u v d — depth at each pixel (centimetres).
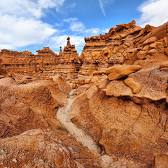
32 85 2717
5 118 2092
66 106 2911
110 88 2261
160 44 2773
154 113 1795
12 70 6506
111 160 1600
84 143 1931
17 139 1423
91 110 2367
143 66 2525
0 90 2505
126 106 2017
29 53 6906
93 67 5022
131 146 1692
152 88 1914
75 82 4553
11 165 1173
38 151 1309
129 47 4031
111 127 1934
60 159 1283
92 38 5378
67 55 6531
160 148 1553
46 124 2188
